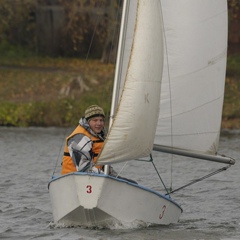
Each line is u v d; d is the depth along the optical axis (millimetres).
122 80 37281
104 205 35406
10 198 48531
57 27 129875
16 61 125438
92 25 125375
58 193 36406
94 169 36031
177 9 38844
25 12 123625
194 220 41344
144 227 37188
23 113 97312
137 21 35031
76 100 100625
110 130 34344
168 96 39000
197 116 39250
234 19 124812
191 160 67312
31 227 38969
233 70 116438
